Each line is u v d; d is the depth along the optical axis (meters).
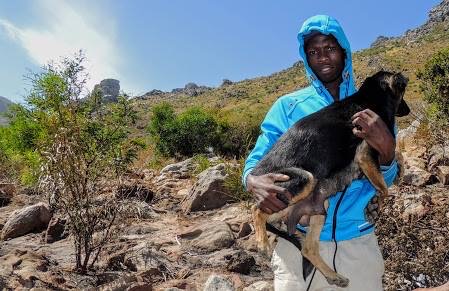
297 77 44.94
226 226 2.76
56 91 2.98
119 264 2.41
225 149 9.27
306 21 1.49
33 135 5.49
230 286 1.98
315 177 1.36
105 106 3.07
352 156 1.38
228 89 47.03
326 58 1.47
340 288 1.33
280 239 1.43
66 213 2.54
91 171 2.54
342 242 1.34
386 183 1.39
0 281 2.04
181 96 49.00
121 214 2.61
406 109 1.58
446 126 3.62
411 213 2.32
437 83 4.38
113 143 2.85
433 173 3.21
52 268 2.34
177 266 2.39
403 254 2.00
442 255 2.02
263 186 1.31
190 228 2.83
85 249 2.36
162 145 9.61
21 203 3.78
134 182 3.68
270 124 1.51
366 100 1.47
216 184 3.46
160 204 3.64
